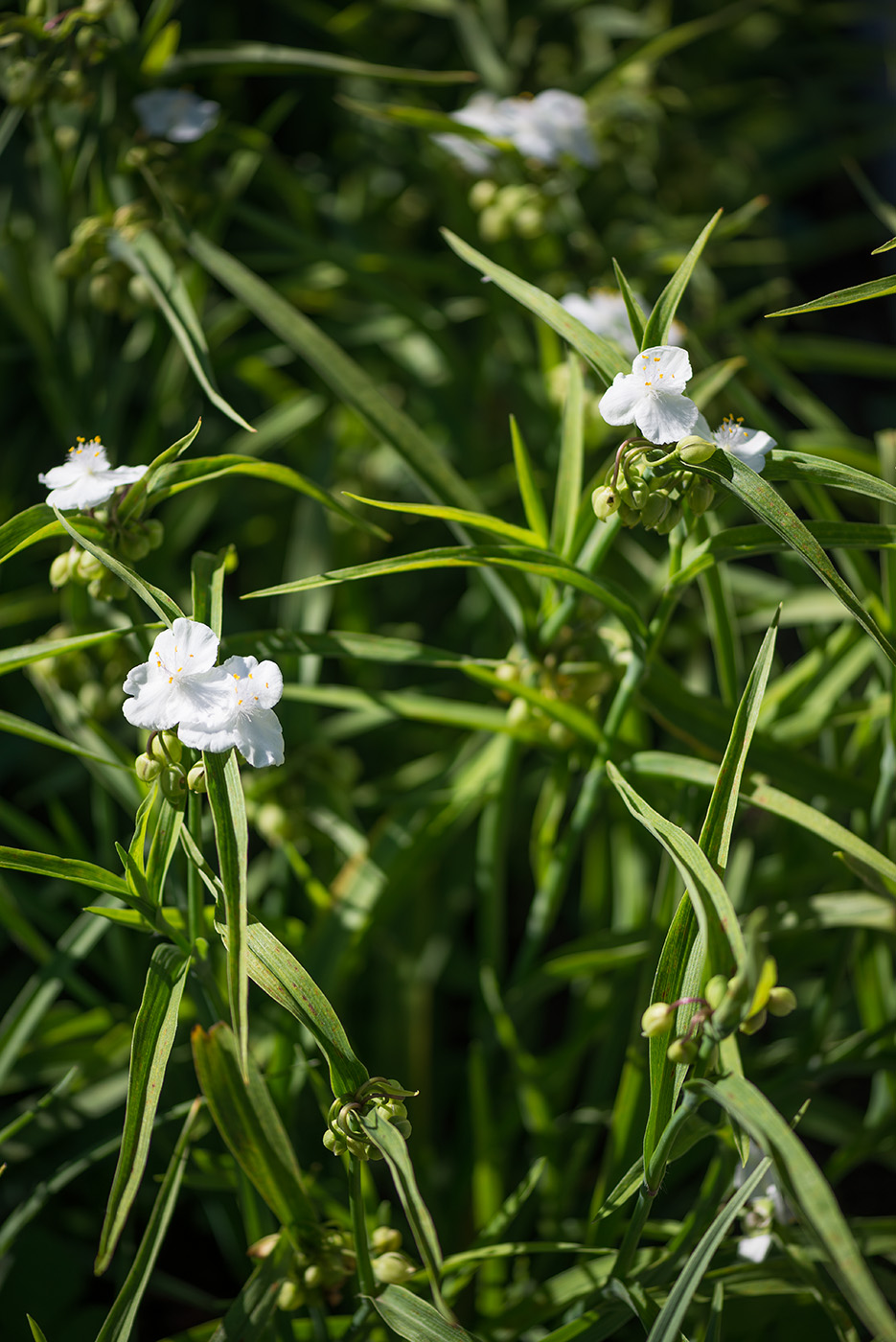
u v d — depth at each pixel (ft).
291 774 3.89
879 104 7.33
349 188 5.63
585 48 6.10
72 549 3.40
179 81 4.01
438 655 3.50
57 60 3.85
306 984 3.16
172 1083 3.78
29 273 4.40
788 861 3.99
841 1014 4.10
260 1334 3.29
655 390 3.18
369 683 4.79
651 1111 3.16
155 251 3.80
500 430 5.34
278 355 4.92
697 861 3.08
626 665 3.58
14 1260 3.80
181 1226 4.05
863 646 3.88
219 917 3.20
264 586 5.16
